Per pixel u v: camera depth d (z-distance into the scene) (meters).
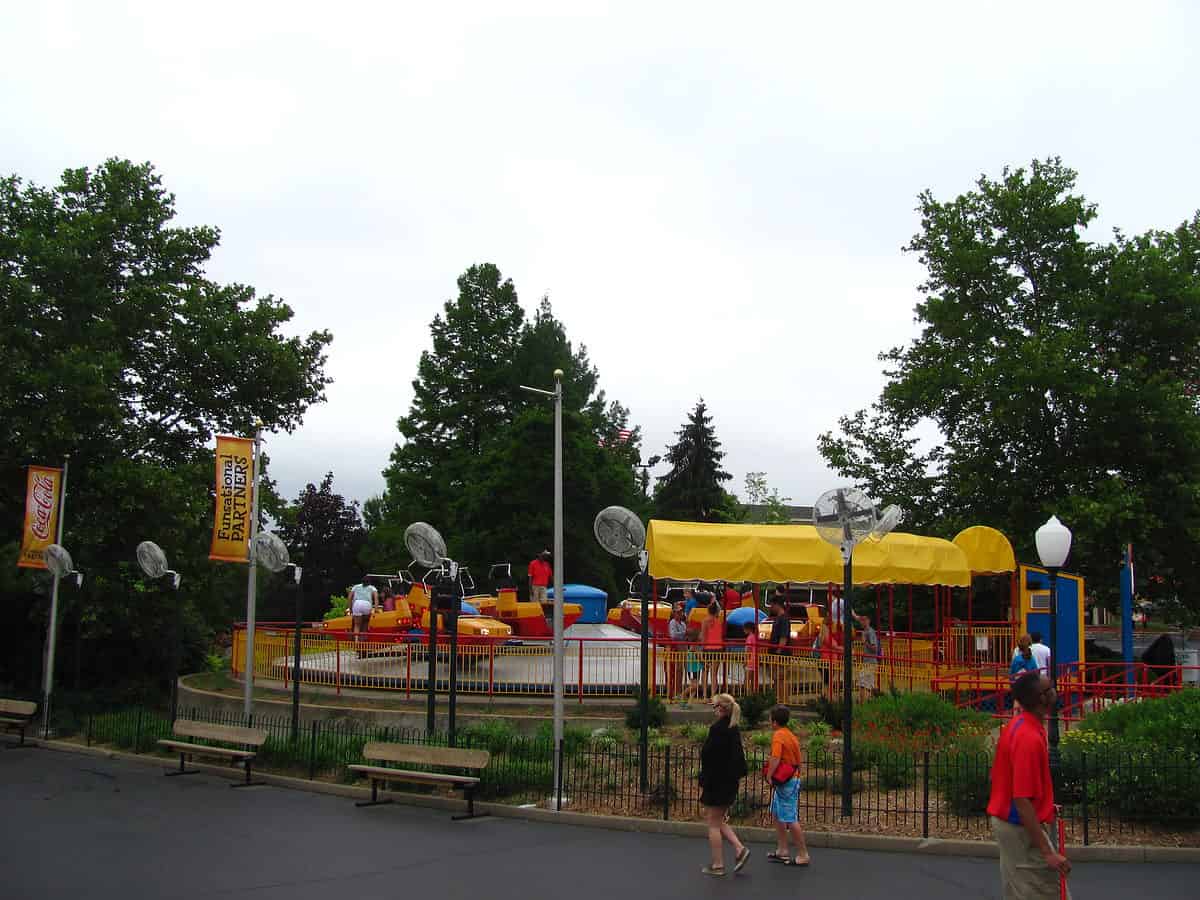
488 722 18.05
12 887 9.55
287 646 22.70
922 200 33.44
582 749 16.19
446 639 20.47
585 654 19.97
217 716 20.00
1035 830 6.41
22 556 23.88
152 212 30.17
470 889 9.55
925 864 10.66
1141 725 13.41
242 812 13.54
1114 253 30.47
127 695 26.31
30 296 26.59
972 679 20.03
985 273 30.95
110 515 26.50
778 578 20.14
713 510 65.50
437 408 54.69
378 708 19.64
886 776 13.84
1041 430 30.25
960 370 30.59
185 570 28.17
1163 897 9.33
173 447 30.66
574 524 48.78
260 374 30.23
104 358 26.72
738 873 10.24
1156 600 31.53
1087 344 28.81
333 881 9.84
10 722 22.11
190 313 29.59
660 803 13.12
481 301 55.72
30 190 29.22
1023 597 23.98
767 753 15.97
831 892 9.48
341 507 63.31
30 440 25.69
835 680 19.67
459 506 50.59
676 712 18.80
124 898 9.20
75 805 14.10
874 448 34.06
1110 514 26.44
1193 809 11.69
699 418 67.50
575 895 9.37
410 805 14.02
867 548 21.28
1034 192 30.64
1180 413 27.92
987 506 30.73
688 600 25.94
